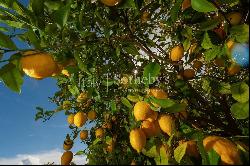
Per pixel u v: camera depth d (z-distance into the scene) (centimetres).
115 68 349
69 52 246
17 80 212
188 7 274
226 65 267
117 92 335
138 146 221
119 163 219
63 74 349
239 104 205
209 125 305
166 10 331
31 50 215
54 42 243
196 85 371
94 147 271
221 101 324
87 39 276
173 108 211
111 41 300
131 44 306
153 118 236
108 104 348
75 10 281
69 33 265
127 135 292
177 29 295
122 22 295
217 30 254
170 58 312
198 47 293
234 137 204
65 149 379
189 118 286
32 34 218
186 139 231
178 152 202
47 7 247
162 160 204
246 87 206
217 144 185
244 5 234
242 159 169
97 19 287
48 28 237
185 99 312
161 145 223
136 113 238
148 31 365
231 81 293
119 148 270
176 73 322
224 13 242
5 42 205
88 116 377
